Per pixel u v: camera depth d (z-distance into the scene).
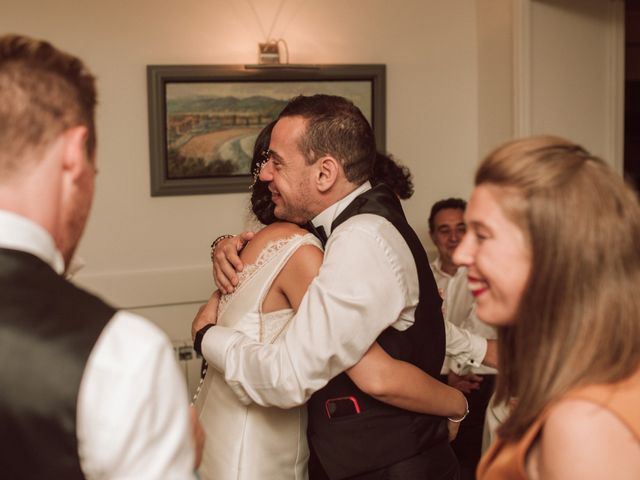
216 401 1.73
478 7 4.04
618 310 0.94
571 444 0.91
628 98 4.63
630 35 4.53
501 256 0.99
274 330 1.66
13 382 0.84
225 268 1.74
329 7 3.82
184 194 3.67
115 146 3.58
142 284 3.65
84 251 3.59
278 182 1.69
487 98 4.02
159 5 3.57
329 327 1.50
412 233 1.70
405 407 1.63
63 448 0.85
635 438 0.90
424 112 4.04
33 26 3.41
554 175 0.97
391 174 1.89
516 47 3.69
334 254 1.54
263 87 3.71
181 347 3.69
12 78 0.91
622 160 3.92
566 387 0.94
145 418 0.86
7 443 0.85
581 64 3.80
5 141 0.90
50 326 0.87
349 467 1.67
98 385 0.85
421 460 1.67
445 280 3.37
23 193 0.92
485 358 2.18
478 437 2.95
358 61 3.90
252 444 1.67
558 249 0.95
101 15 3.49
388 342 1.62
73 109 0.94
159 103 3.57
